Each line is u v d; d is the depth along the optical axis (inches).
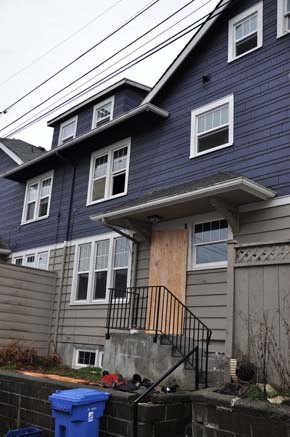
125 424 230.4
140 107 441.1
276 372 204.2
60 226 547.5
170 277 390.3
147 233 418.3
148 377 312.0
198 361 290.8
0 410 311.4
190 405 247.8
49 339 496.4
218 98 401.4
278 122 346.0
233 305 228.1
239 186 313.0
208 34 430.6
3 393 315.3
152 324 394.0
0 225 680.4
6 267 472.7
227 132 386.9
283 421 172.6
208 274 362.3
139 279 421.1
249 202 341.4
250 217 339.9
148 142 459.5
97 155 525.3
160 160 439.2
